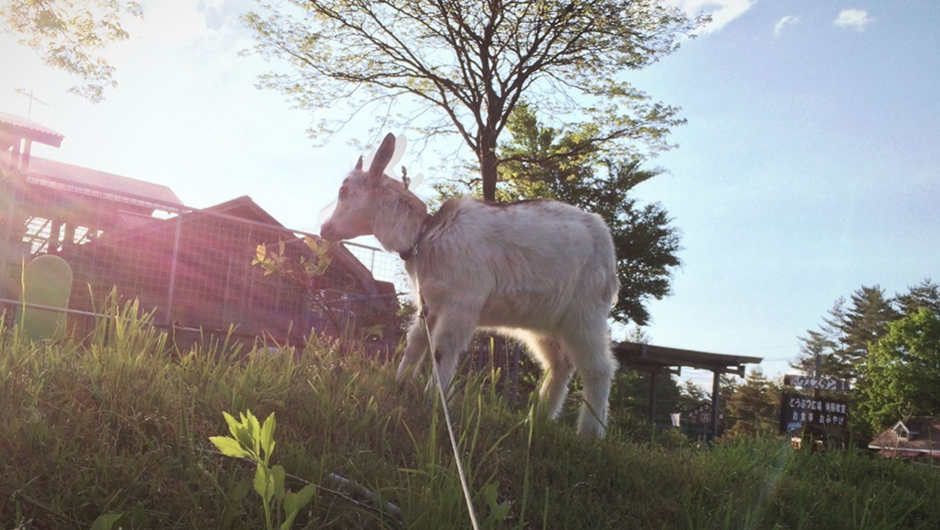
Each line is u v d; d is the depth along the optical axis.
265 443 0.65
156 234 3.29
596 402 1.62
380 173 1.56
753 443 1.85
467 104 6.41
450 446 1.21
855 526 1.30
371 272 2.84
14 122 5.45
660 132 6.90
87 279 3.10
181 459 0.91
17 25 4.86
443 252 1.47
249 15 6.12
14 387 0.97
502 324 1.58
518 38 6.27
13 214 3.05
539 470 1.22
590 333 1.62
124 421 0.96
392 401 1.35
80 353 1.27
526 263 1.52
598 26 6.20
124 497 0.81
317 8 6.03
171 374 1.21
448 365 1.45
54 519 0.74
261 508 0.83
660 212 9.44
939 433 2.19
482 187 6.64
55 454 0.83
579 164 8.11
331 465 1.00
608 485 1.24
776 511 1.35
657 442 1.82
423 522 0.87
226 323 3.38
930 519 1.49
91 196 3.23
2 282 2.99
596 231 1.65
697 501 1.28
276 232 3.25
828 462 1.93
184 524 0.79
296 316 3.56
